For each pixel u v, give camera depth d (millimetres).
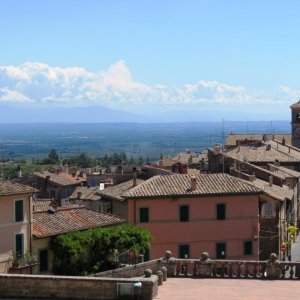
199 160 146250
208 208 73938
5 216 60438
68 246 62812
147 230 70250
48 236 63406
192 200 73500
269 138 174125
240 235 74750
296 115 170875
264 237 80688
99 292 32719
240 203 74750
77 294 32969
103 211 81875
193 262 44406
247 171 99500
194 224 73562
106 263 64750
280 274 43562
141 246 66875
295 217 108375
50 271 63531
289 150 137500
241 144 148875
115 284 32688
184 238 73312
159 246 72938
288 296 37531
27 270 60469
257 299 36594
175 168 107125
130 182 84688
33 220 64875
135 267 51062
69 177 156500
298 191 116250
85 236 63969
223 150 130250
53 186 148375
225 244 74375
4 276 33438
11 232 60938
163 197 72750
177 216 73250
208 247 73938
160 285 40781
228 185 75375
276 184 98562
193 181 74062
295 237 105500
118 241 65250
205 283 41750
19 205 61875
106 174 150750
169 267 44625
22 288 33344
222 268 44094
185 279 43312
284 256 85188
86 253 64312
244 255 74812
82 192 112062
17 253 61125
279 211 81438
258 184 86812
